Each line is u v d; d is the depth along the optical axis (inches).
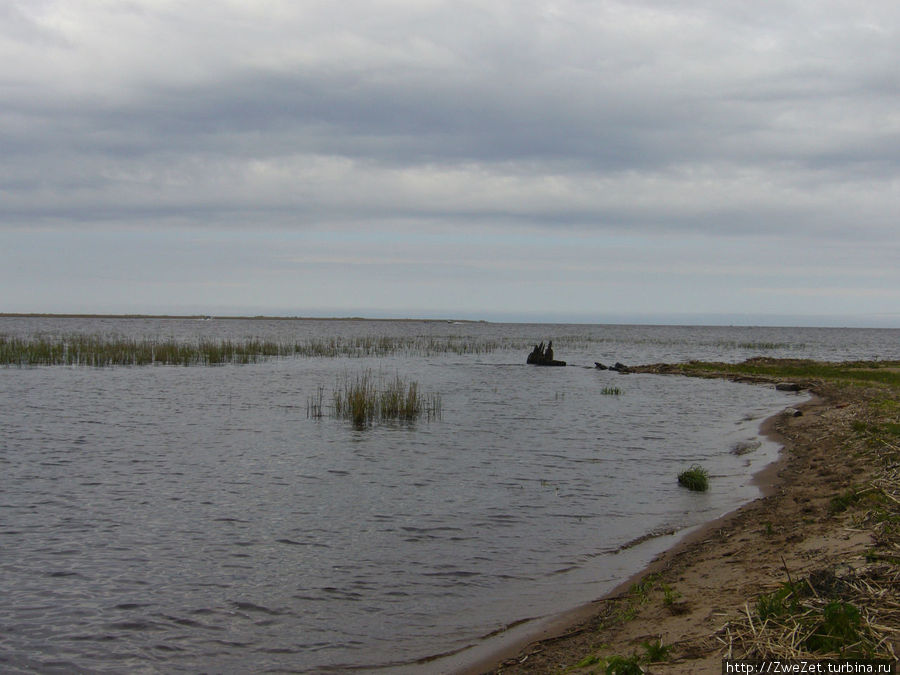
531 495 553.6
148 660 283.1
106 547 415.8
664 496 554.6
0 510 489.1
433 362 2171.5
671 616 296.2
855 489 481.4
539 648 288.2
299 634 307.1
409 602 341.7
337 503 520.7
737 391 1423.5
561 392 1368.1
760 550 380.5
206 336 3951.8
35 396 1152.8
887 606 251.8
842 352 3412.9
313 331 5664.4
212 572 377.7
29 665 277.0
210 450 723.4
